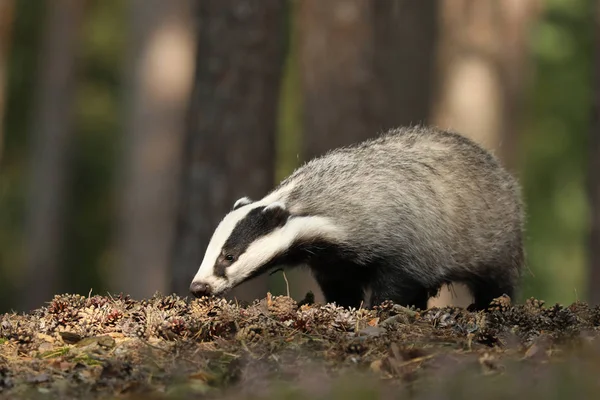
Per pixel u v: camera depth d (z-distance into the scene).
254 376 8.05
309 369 8.14
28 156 40.06
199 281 10.87
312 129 18.86
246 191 16.84
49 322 9.74
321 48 18.75
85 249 40.06
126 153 30.02
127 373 8.27
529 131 31.98
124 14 38.00
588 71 32.16
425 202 11.32
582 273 32.91
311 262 11.41
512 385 7.04
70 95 35.34
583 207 33.44
